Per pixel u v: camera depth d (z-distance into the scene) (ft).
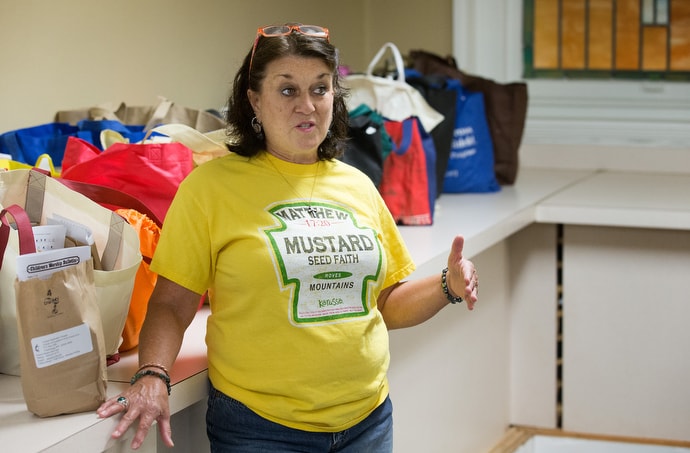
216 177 6.46
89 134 8.76
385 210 7.10
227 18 11.89
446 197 12.62
